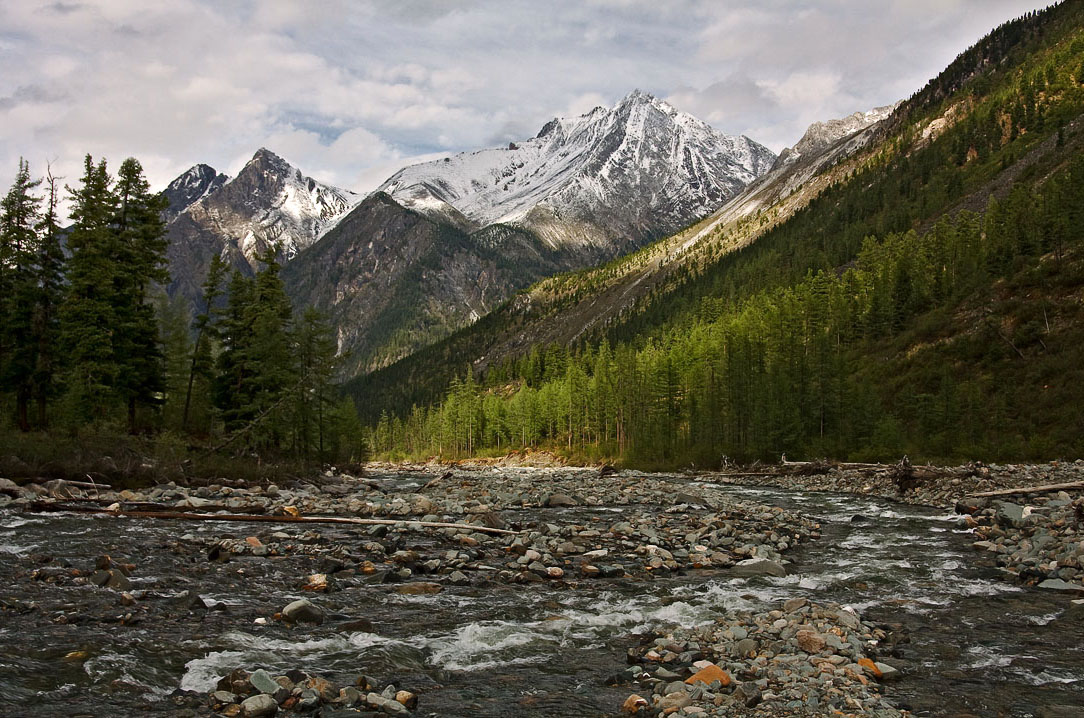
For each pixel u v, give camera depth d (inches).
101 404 1617.9
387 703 305.0
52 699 292.5
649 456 3253.0
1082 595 541.0
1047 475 1374.3
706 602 525.3
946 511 1106.7
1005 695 332.2
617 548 763.4
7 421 1660.9
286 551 676.7
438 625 452.1
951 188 6535.4
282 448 2082.9
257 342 1909.4
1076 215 3225.9
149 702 296.0
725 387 3238.2
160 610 445.1
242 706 290.0
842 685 332.8
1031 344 2694.4
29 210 1718.8
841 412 2701.8
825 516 1091.9
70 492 996.6
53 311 1734.7
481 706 314.8
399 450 6545.3
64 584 497.0
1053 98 7573.8
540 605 510.6
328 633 420.8
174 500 1057.5
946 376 2527.1
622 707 313.6
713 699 312.7
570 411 4471.0
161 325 2411.4
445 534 818.8
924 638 431.2
